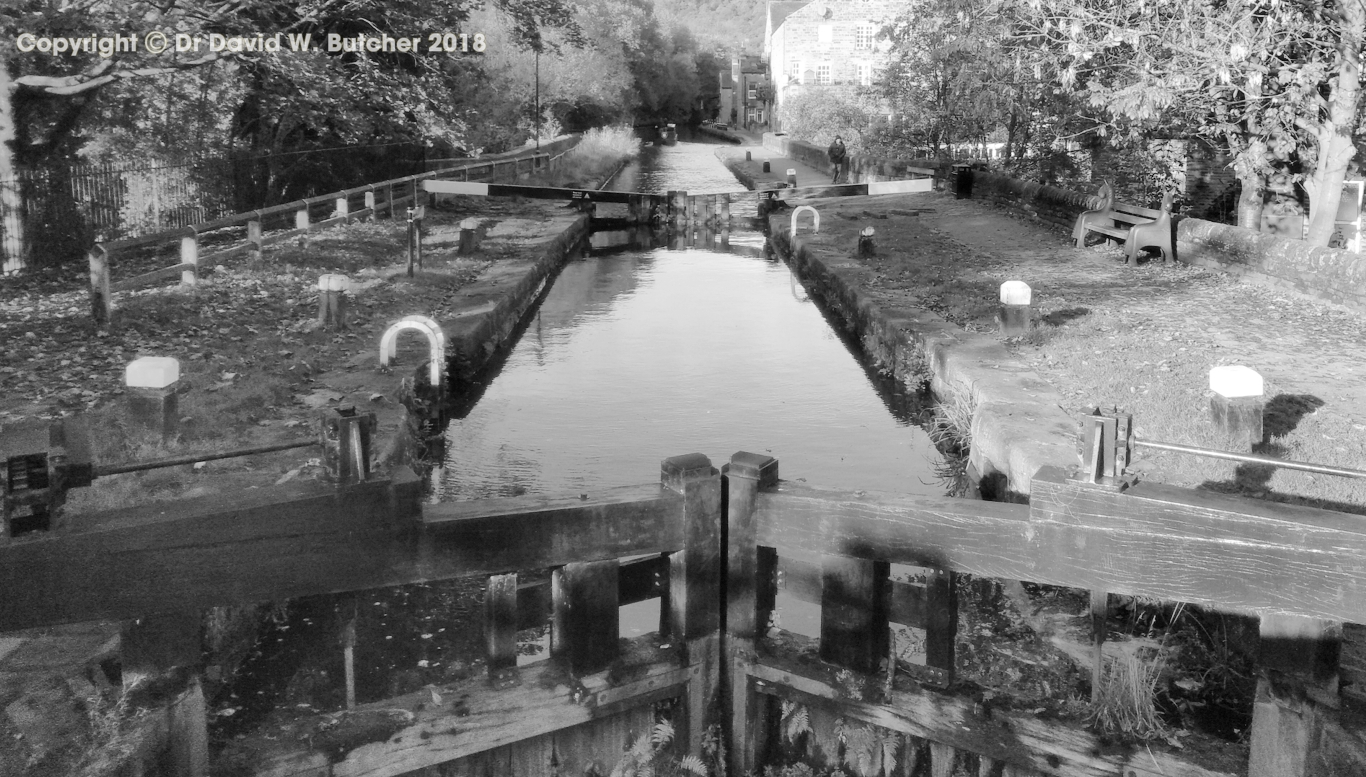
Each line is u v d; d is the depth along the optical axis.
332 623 6.29
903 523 4.66
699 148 71.56
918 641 6.12
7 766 3.86
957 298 14.09
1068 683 5.21
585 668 4.83
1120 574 4.32
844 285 16.06
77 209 17.39
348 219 21.67
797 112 57.31
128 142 21.78
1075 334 11.50
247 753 4.49
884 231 22.38
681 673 4.99
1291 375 9.44
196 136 23.09
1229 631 5.30
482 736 4.71
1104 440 4.34
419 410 10.50
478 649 6.04
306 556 4.32
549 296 19.23
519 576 6.52
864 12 65.69
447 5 23.14
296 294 14.08
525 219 26.64
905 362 12.20
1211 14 13.67
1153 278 15.21
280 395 9.06
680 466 4.85
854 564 4.84
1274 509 4.12
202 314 12.28
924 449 10.23
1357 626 5.03
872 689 4.87
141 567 4.09
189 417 8.09
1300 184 17.34
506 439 10.50
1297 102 14.08
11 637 4.77
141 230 19.53
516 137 42.75
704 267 23.05
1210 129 15.67
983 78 25.44
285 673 5.70
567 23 27.03
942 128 32.22
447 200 29.61
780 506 4.89
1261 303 12.94
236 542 4.21
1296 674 4.12
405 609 6.55
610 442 10.43
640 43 77.62
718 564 4.99
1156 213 17.02
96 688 4.40
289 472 6.83
